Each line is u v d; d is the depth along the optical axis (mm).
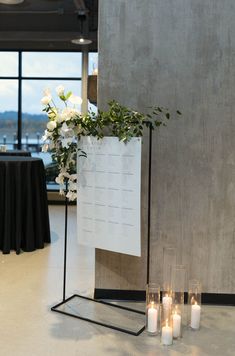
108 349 2404
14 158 4727
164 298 2633
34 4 6789
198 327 2670
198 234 3109
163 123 3045
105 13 2998
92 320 2768
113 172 2824
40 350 2383
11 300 3098
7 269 3844
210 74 3006
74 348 2410
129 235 2809
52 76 8031
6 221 4367
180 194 3092
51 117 2850
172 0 2975
